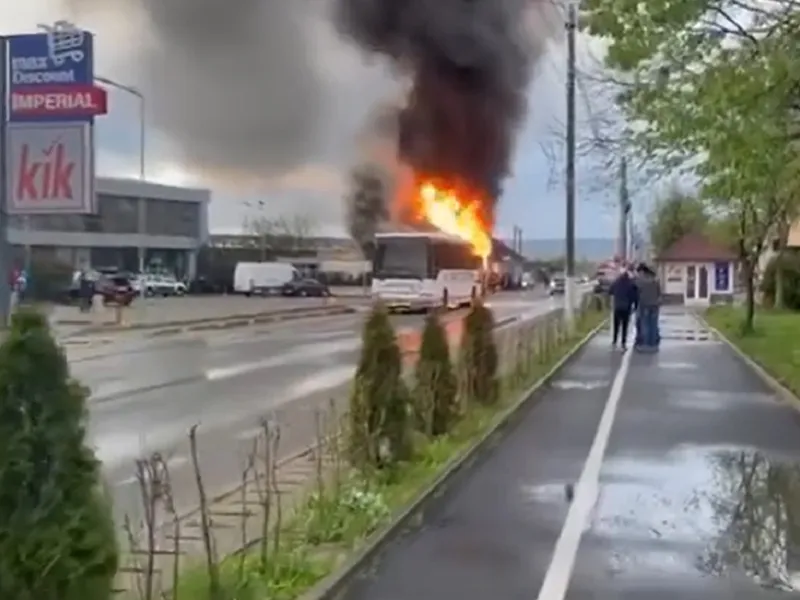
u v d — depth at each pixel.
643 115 16.53
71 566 4.80
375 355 10.42
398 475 10.16
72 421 4.96
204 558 7.21
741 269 53.38
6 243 23.33
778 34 14.19
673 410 16.00
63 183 22.27
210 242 62.59
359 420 10.23
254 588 6.48
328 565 7.17
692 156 24.14
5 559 4.78
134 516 8.59
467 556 7.69
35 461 4.86
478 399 15.34
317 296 63.50
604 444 12.83
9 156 22.27
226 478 10.63
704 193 23.73
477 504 9.47
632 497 9.80
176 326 37.28
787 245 46.44
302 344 29.33
